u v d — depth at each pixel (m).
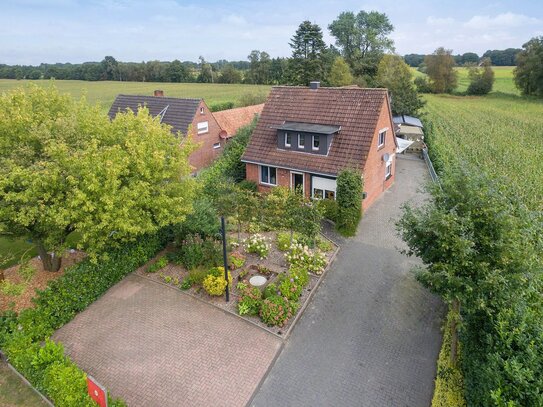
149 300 16.88
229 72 113.94
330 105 27.44
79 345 14.41
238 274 18.42
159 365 13.55
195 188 18.73
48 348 12.72
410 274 19.09
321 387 12.79
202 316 15.94
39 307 14.74
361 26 91.12
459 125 57.72
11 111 15.18
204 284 16.77
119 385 12.75
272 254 20.47
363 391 12.63
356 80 71.31
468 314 11.94
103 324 15.45
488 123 60.09
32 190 13.69
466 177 12.83
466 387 11.16
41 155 15.16
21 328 14.29
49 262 18.22
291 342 14.74
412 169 38.41
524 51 90.75
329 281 18.56
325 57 72.00
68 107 17.48
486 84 96.12
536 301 11.94
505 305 10.84
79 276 16.03
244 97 61.09
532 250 11.48
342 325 15.62
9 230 15.75
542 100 87.00
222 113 42.72
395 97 53.47
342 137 25.89
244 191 22.42
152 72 122.06
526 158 37.91
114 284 17.84
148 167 16.30
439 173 33.25
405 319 15.94
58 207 14.19
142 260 19.00
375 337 14.97
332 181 25.50
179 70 118.00
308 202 23.45
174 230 19.34
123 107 41.12
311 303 16.97
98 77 124.88
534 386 8.53
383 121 27.31
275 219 20.94
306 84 71.69
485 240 11.57
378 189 29.69
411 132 44.72
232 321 15.66
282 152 27.52
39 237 16.64
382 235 23.39
